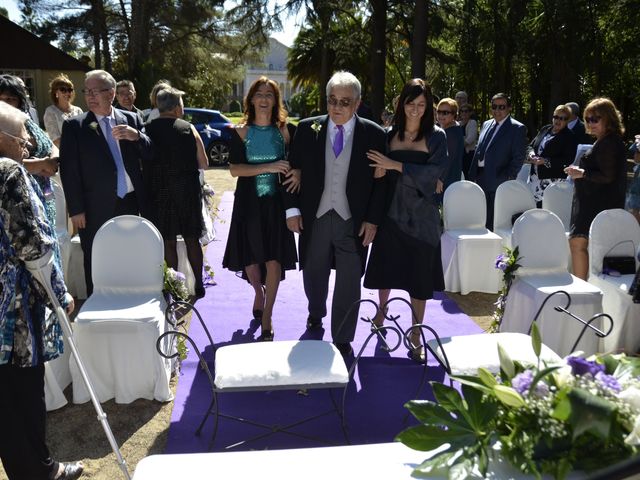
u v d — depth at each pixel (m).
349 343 4.10
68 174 4.22
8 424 2.42
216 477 1.73
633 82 21.95
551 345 3.96
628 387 1.70
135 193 4.46
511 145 6.23
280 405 3.48
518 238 4.28
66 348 3.61
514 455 1.64
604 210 4.62
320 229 3.95
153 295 3.71
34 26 26.62
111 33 27.89
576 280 4.20
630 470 1.20
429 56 22.09
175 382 3.73
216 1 20.70
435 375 3.85
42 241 2.23
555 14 18.55
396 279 4.02
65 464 2.80
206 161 5.16
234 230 4.28
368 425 3.28
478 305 5.31
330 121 3.83
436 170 3.84
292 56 33.62
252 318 4.86
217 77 31.42
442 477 1.69
